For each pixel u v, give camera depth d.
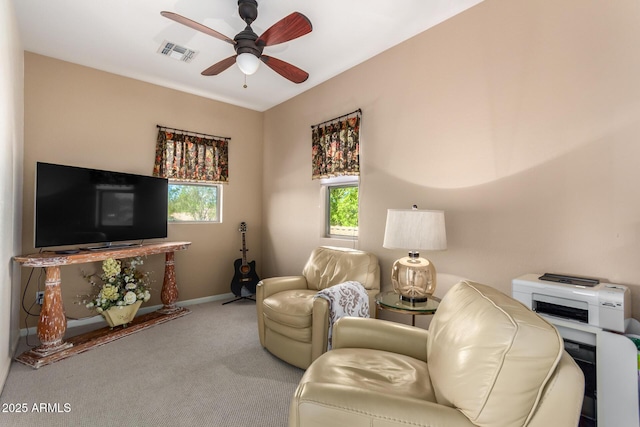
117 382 2.13
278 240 4.35
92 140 3.29
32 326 2.96
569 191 1.82
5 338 2.13
